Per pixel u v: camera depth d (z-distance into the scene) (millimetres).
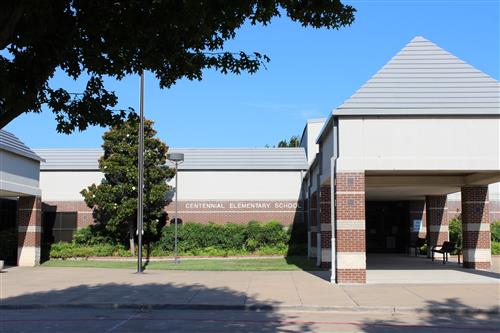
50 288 18516
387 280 19641
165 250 34594
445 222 32031
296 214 37312
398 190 29016
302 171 37688
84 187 37625
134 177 32094
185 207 37406
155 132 33750
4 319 13242
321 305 14469
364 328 11719
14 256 30797
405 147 18797
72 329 11727
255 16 6879
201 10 6277
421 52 19656
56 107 6938
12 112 5816
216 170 37750
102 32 6441
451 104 18766
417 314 13727
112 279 21141
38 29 5684
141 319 13102
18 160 28047
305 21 7180
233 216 37375
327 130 21031
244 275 22094
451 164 18672
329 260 24656
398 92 19031
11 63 5918
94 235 34969
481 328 11766
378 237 37906
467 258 24625
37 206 29781
